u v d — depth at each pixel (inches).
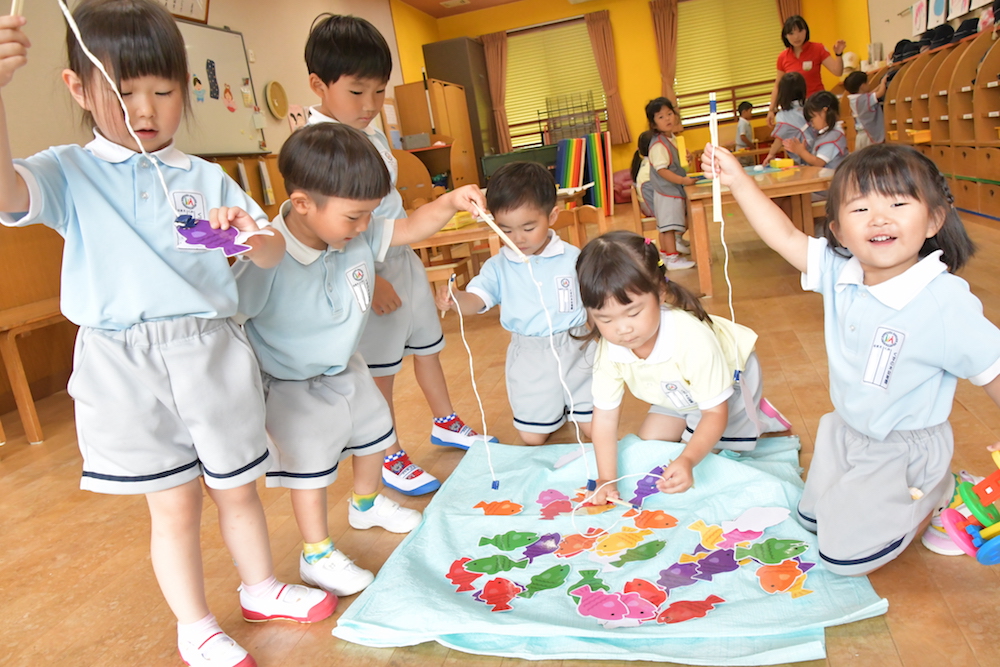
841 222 43.6
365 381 58.1
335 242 52.3
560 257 74.5
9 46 34.3
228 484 45.8
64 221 41.4
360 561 57.9
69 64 40.5
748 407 64.7
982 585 43.8
